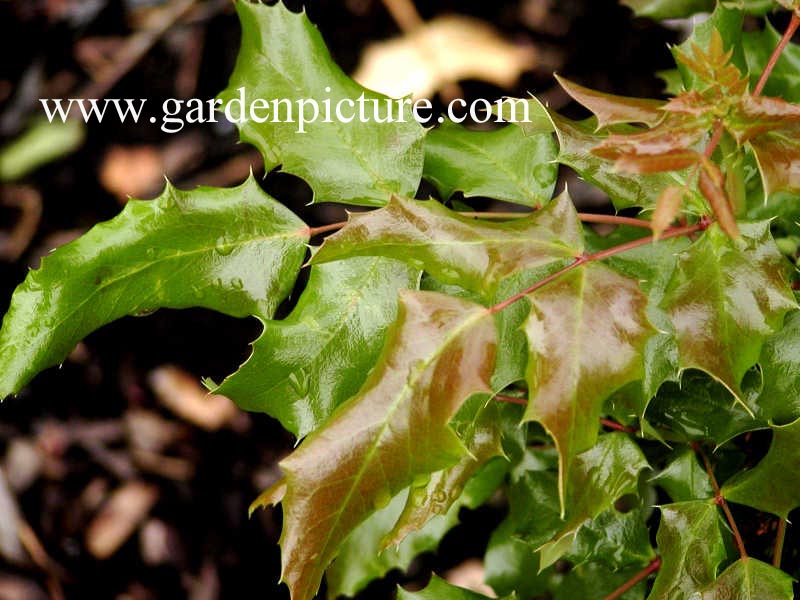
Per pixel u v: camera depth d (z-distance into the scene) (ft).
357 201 1.12
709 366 0.99
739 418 1.15
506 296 1.10
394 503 1.34
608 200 2.20
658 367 1.09
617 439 1.14
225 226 1.10
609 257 1.13
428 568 2.05
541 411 0.94
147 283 1.09
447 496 1.09
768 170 0.98
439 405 0.96
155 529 2.23
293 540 0.96
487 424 1.11
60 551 2.20
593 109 1.01
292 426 1.08
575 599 1.32
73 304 1.07
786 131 0.99
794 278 1.14
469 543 2.05
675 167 0.93
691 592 1.09
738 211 1.06
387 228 1.00
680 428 1.17
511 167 1.19
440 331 0.97
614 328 0.96
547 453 1.30
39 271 1.06
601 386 0.95
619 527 1.22
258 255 1.11
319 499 0.97
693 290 1.00
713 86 0.96
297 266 1.11
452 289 1.11
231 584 2.18
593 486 1.13
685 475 1.17
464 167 1.19
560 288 0.97
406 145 1.13
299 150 1.12
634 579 1.22
